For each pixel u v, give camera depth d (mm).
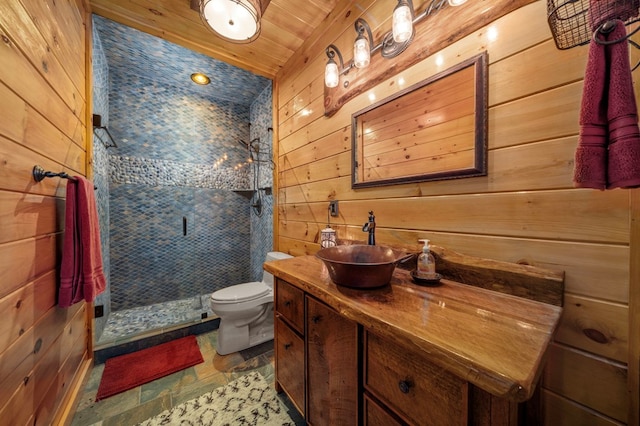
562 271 698
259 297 1772
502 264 797
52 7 1020
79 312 1349
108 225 2189
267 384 1403
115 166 2254
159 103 2461
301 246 1868
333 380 855
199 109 2691
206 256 2764
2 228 705
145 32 1642
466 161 1007
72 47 1233
